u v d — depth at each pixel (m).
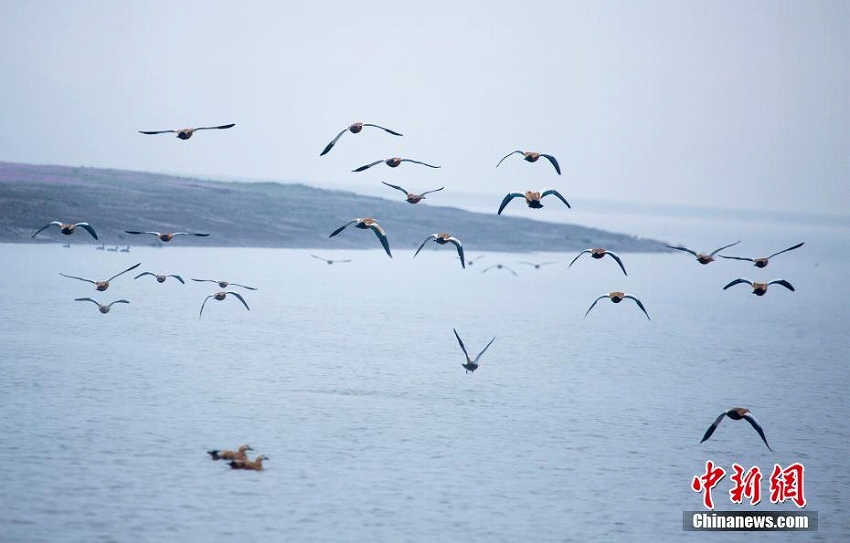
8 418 39.38
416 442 39.72
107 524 29.45
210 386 47.16
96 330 61.00
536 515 32.44
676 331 79.81
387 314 78.38
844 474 39.03
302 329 67.00
